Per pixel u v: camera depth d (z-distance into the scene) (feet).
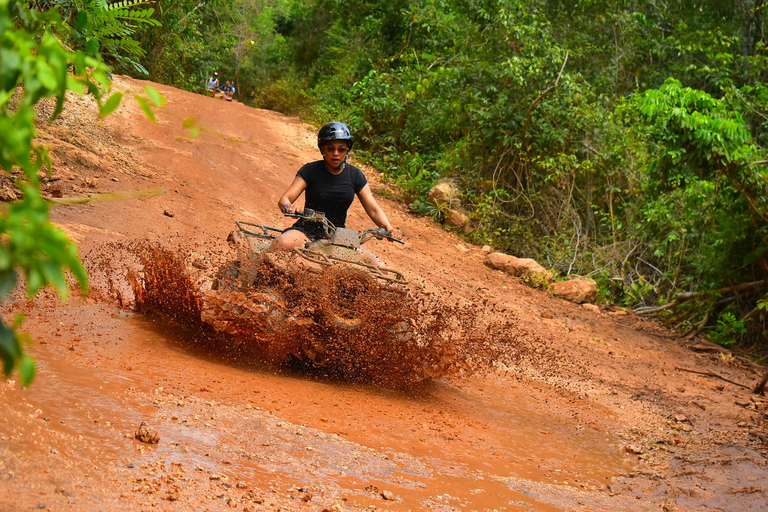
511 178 54.13
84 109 41.78
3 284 3.14
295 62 132.67
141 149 41.19
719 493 14.44
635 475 15.42
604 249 49.24
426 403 17.93
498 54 55.11
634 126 51.83
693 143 36.63
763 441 19.74
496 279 41.83
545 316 35.73
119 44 14.76
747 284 40.81
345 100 76.54
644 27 67.51
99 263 21.33
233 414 12.71
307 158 56.03
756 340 39.93
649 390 25.45
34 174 3.65
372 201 20.74
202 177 40.60
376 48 79.36
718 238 41.42
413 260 40.04
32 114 3.61
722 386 27.89
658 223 47.39
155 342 16.63
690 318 43.06
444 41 65.36
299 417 13.85
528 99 52.49
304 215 18.85
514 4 55.26
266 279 17.95
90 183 31.40
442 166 54.70
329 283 17.40
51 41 3.83
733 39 63.67
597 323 37.96
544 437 17.26
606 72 62.39
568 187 52.44
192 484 9.00
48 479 7.90
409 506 10.40
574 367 26.94
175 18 81.05
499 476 13.30
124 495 8.05
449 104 55.88
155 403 12.09
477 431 16.33
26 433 9.14
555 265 48.73
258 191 42.55
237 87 158.71
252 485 9.61
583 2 63.26
